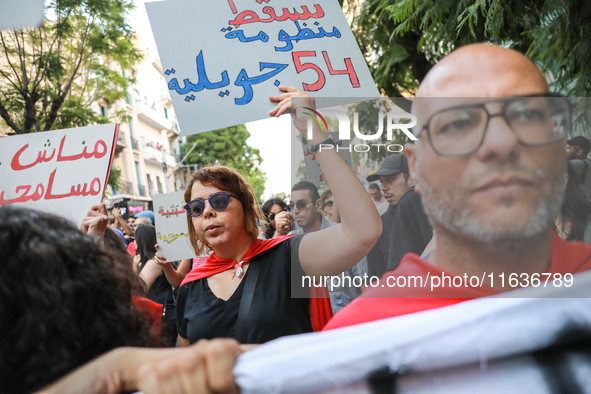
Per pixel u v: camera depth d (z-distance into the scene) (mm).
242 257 1605
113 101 11453
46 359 559
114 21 9305
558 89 2514
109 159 1830
